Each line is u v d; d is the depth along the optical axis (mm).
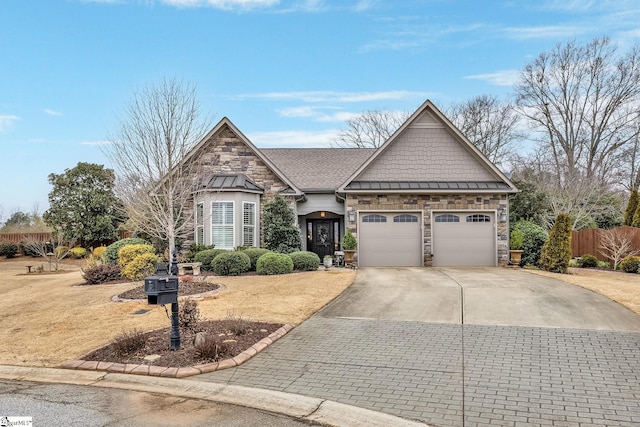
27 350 7289
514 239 17359
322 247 20391
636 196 23031
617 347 6977
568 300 10289
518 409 4844
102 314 9547
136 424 4547
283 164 21797
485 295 10961
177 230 15102
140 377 6008
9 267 24359
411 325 8391
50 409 4965
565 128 32188
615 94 30031
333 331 8094
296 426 4520
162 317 9141
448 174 18281
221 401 5191
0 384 5879
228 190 17141
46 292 12680
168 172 14719
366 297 10922
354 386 5574
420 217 17766
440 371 6047
